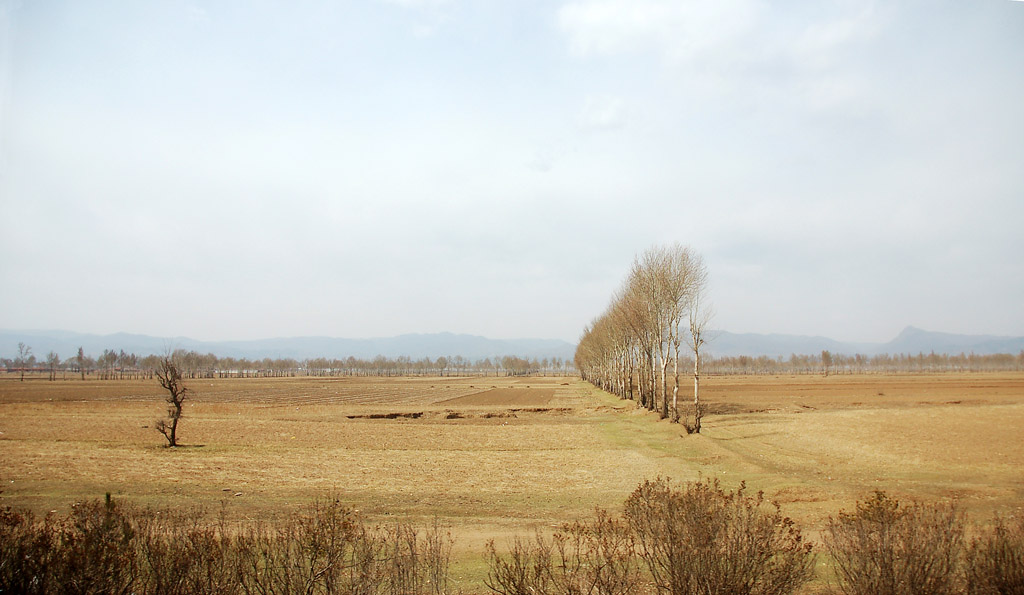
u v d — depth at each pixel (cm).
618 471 3020
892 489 2375
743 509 992
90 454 3391
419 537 1648
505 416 6800
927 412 5472
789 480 2650
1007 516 1756
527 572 1080
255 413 6819
